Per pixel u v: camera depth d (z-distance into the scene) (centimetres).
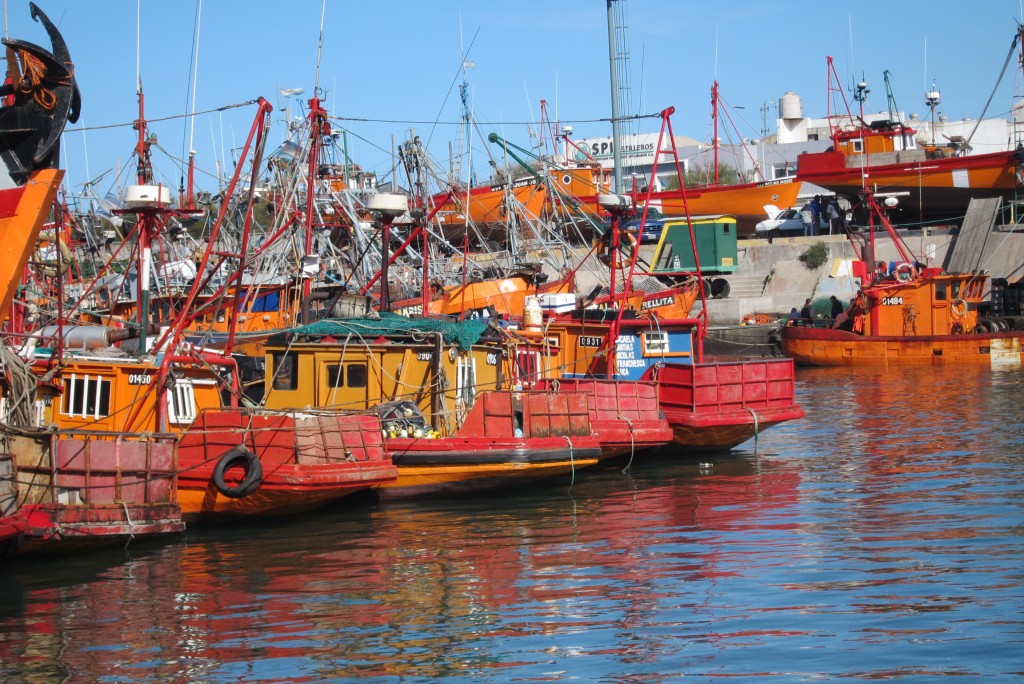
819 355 5062
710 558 1599
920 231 6356
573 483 2236
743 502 2028
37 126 1627
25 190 1614
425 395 2133
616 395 2406
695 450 2630
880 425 3095
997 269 5806
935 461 2431
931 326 5006
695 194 6906
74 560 1609
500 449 2044
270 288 3234
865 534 1727
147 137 3052
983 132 9644
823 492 2108
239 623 1319
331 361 2125
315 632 1286
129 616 1348
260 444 1781
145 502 1673
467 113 4019
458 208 4338
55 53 1673
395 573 1538
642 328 2942
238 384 1977
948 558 1550
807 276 6069
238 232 3844
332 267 4031
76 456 1584
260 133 2045
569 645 1229
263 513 1806
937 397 3722
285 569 1561
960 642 1196
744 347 5278
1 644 1249
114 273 3859
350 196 4066
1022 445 2616
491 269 3931
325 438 1819
